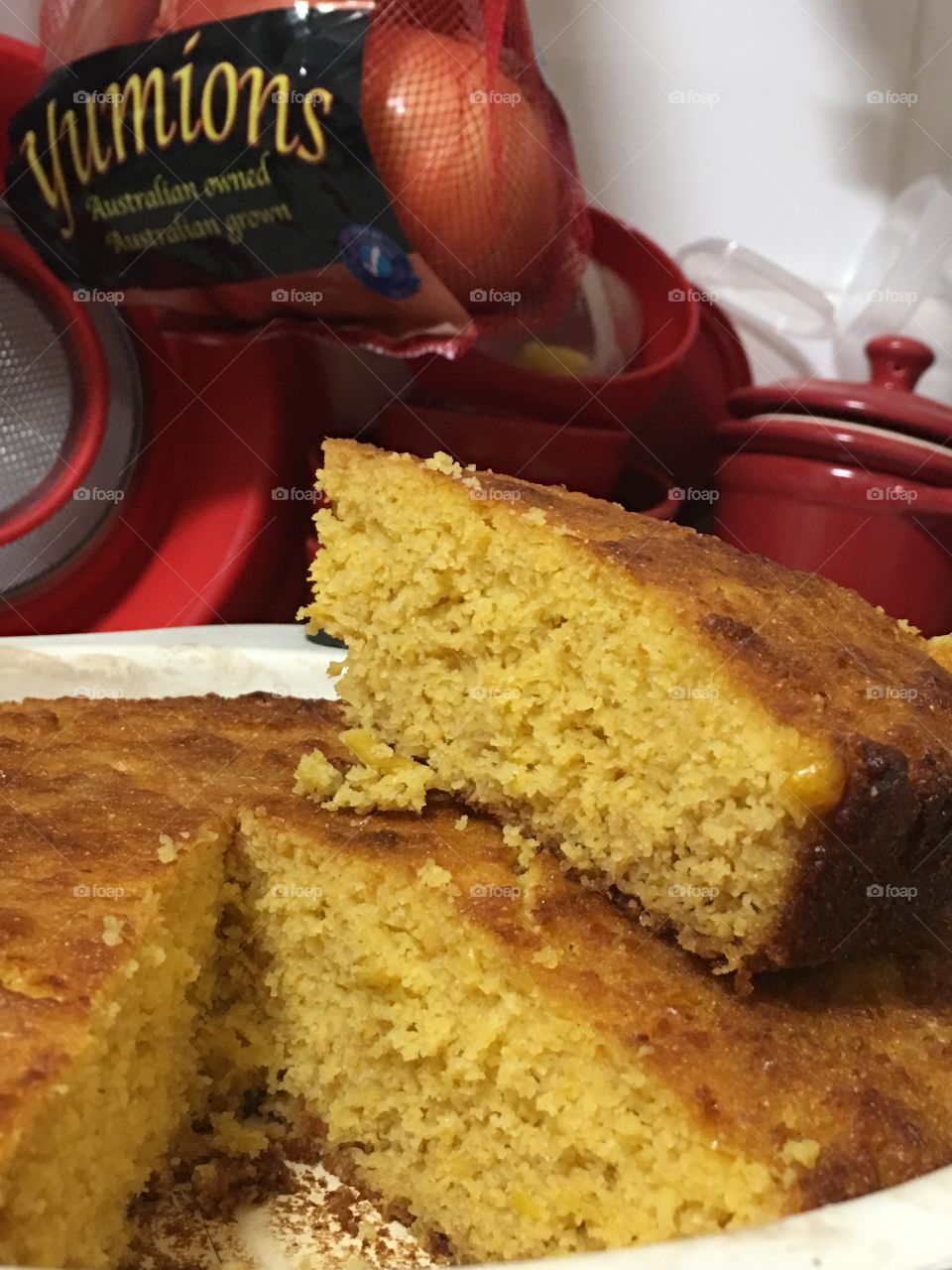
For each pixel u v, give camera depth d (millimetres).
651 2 483
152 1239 273
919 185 501
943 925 296
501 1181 274
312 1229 284
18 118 389
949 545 439
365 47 350
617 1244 242
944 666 307
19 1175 219
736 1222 219
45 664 419
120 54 366
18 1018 233
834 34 486
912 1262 182
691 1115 227
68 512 444
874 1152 223
